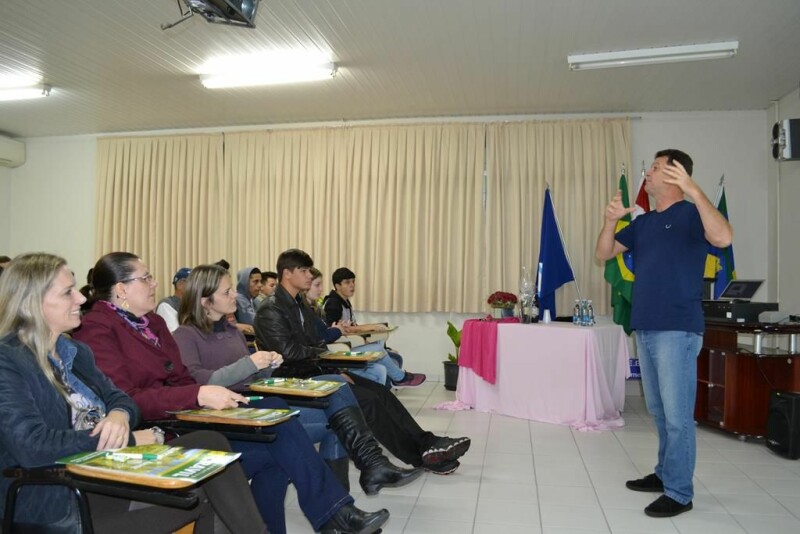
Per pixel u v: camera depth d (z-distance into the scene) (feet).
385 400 9.48
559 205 19.27
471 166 19.77
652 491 9.51
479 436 12.94
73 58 15.38
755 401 12.82
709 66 15.35
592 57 14.66
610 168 19.11
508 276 19.48
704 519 8.43
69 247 23.43
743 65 15.30
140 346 6.76
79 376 5.65
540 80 16.61
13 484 4.55
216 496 5.54
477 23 13.07
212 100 18.75
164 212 21.83
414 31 13.51
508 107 19.17
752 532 8.00
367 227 20.35
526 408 14.58
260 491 6.98
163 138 22.02
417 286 19.85
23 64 15.76
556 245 17.89
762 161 18.85
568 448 12.03
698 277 8.53
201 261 21.45
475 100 18.49
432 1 12.05
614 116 19.44
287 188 20.97
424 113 20.01
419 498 9.23
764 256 18.76
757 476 10.41
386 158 20.24
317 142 20.79
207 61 15.51
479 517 8.47
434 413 15.30
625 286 16.47
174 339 7.62
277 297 10.19
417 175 19.94
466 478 10.19
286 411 6.14
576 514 8.59
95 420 5.51
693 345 8.54
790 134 14.08
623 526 8.18
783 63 15.16
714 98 17.95
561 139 19.36
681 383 8.50
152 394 6.22
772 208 18.40
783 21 12.86
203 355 8.04
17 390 4.74
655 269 8.69
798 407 11.40
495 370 15.07
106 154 22.53
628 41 13.97
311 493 6.56
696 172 19.17
